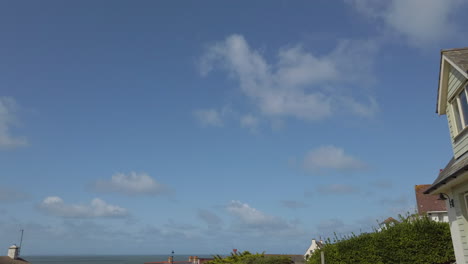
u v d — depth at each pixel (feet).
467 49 45.11
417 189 112.37
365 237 66.95
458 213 43.11
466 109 42.32
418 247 58.75
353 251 67.31
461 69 40.50
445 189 45.57
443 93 47.16
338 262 69.92
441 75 46.11
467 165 35.04
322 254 68.28
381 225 69.62
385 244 62.54
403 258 59.67
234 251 133.08
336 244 72.38
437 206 102.01
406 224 61.98
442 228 58.54
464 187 40.83
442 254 57.11
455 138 44.68
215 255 142.82
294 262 117.70
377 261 62.59
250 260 118.93
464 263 42.14
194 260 213.25
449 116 46.32
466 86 41.78
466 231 41.65
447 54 44.65
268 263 112.68
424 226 59.31
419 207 104.94
